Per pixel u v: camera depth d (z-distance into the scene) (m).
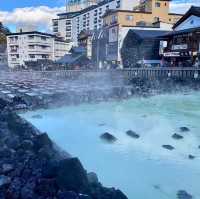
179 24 47.22
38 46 93.56
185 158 12.11
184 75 34.69
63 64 71.81
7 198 7.05
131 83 38.19
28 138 11.23
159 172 10.70
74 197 6.84
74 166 7.43
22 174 8.09
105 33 67.44
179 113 21.86
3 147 10.23
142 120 19.28
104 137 14.49
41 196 7.06
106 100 27.38
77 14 138.25
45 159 8.88
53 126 17.34
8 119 13.89
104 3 111.38
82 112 21.86
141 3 79.88
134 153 12.62
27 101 23.62
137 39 54.34
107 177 10.22
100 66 61.78
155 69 38.09
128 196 8.87
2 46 108.44
